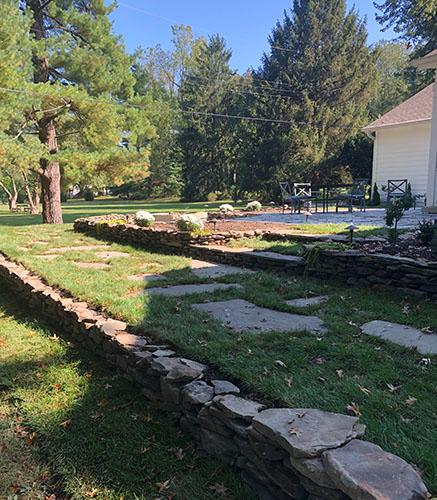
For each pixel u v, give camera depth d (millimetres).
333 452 1334
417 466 1449
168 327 2838
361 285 3939
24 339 3473
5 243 7578
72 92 11344
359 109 22500
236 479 1684
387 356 2361
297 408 1739
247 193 22844
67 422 2199
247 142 22672
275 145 20812
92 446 1997
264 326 2900
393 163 14602
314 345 2500
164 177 34125
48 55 11875
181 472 1771
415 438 1608
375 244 4613
